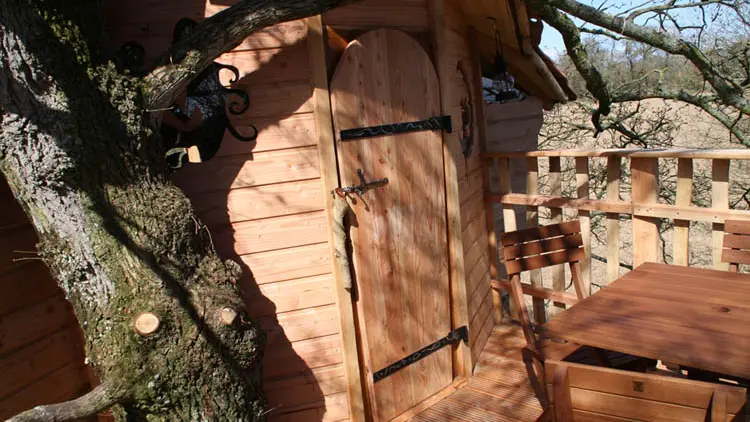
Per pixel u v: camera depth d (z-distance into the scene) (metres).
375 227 3.20
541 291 4.61
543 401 3.49
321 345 3.17
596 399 1.60
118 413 2.62
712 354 1.94
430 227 3.54
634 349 2.04
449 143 3.62
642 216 3.71
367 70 3.11
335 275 3.11
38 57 2.12
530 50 4.60
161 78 2.44
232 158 2.91
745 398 1.38
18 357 2.80
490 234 4.80
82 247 2.33
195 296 2.52
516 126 6.48
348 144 3.04
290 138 2.97
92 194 2.32
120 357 2.35
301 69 2.95
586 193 4.13
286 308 3.08
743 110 5.93
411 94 3.35
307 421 3.20
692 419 1.47
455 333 3.78
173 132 2.76
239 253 2.97
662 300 2.48
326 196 3.03
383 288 3.28
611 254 4.02
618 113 9.95
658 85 8.40
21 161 2.20
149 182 2.49
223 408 2.53
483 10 3.98
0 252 2.73
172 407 2.45
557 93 5.98
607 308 2.45
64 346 3.08
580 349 3.14
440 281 3.65
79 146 2.25
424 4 3.49
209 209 2.90
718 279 2.67
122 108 2.38
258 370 2.81
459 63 4.04
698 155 3.29
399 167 3.31
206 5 2.80
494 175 6.18
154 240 2.45
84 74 2.29
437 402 3.61
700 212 3.35
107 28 2.67
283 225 3.02
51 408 2.17
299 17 2.52
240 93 2.84
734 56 7.96
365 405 3.33
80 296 2.39
